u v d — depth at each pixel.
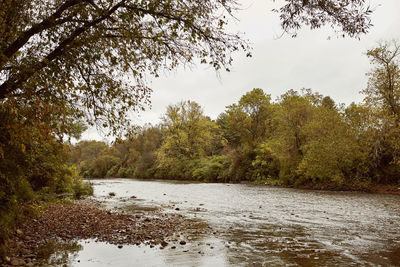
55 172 15.29
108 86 7.28
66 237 8.17
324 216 11.62
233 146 52.91
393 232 8.73
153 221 10.78
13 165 8.93
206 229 9.44
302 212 12.73
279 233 8.80
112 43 6.80
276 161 34.59
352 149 24.48
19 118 5.51
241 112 44.59
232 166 41.06
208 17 6.32
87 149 90.50
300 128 30.02
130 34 6.14
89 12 6.19
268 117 43.56
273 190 25.00
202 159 49.03
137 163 66.19
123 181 49.72
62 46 5.81
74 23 6.21
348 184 24.17
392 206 14.16
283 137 31.44
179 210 13.81
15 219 8.10
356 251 6.79
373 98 24.36
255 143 41.31
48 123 5.54
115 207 14.99
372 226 9.61
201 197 19.97
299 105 30.86
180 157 53.12
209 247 7.28
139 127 8.00
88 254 6.66
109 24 6.70
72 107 6.78
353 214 11.99
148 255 6.60
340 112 26.98
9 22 5.38
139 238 8.16
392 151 22.98
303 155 29.53
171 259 6.31
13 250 6.58
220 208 14.36
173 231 9.14
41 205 11.86
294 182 29.64
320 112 27.80
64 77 6.01
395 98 23.73
